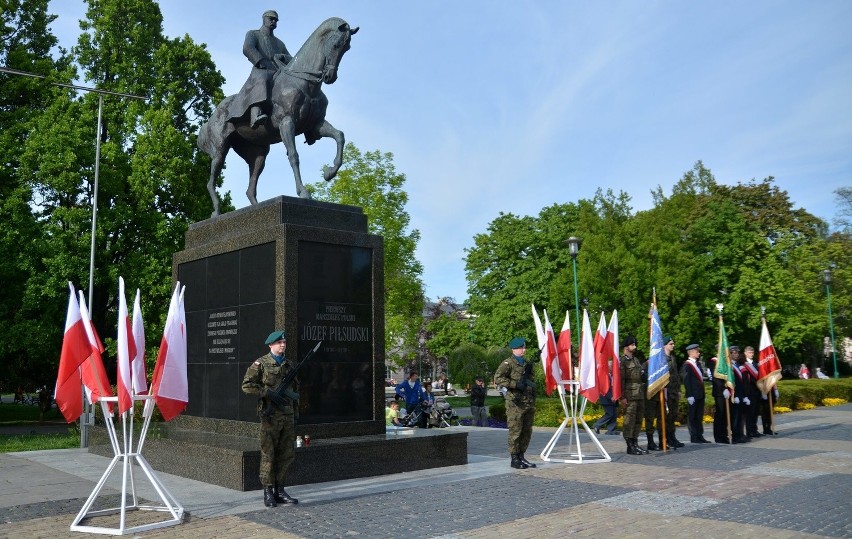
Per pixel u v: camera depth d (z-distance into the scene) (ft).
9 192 79.82
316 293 36.63
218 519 25.03
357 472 33.63
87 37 87.51
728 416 48.93
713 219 135.23
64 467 40.42
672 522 23.68
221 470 31.76
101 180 78.18
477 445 49.93
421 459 36.27
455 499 28.17
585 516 24.79
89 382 25.59
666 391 46.06
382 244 39.78
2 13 85.97
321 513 25.72
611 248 125.18
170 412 25.53
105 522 24.98
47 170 76.33
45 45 93.30
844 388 99.81
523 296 142.82
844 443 48.01
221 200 89.81
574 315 127.65
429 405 64.49
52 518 26.08
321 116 41.52
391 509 26.30
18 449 51.75
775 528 22.71
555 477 33.68
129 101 83.87
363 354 38.09
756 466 36.86
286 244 35.76
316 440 34.45
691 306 117.19
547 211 154.71
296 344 35.37
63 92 83.61
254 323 37.37
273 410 27.12
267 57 42.22
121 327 24.73
